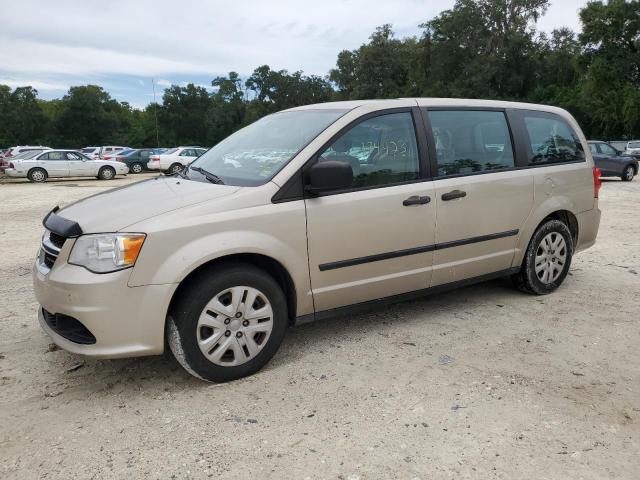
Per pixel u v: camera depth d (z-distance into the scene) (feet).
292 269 11.65
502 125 15.52
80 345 10.36
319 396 10.62
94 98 325.21
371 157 12.89
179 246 10.40
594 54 153.28
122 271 10.04
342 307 12.80
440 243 13.89
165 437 9.29
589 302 16.21
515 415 9.84
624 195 47.78
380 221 12.73
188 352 10.68
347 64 247.09
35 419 9.90
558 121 17.22
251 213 11.10
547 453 8.74
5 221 34.50
